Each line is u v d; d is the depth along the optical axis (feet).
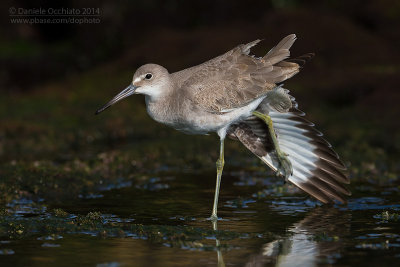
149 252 29.37
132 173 48.34
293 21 80.28
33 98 75.36
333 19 80.79
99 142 61.26
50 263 27.81
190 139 60.08
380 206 37.83
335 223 34.14
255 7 90.48
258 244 30.53
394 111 65.67
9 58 91.86
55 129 64.39
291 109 37.93
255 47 77.61
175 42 81.71
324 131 61.00
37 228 33.09
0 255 28.86
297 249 29.63
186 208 37.86
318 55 77.71
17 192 40.93
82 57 89.15
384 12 83.20
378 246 29.81
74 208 37.91
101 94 75.72
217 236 31.78
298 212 36.70
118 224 33.60
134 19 89.76
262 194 41.29
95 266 27.40
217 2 90.79
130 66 81.66
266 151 39.19
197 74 36.37
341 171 38.50
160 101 36.76
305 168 38.81
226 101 35.78
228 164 51.70
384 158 51.70
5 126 64.39
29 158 53.26
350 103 70.38
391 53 78.18
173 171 49.52
